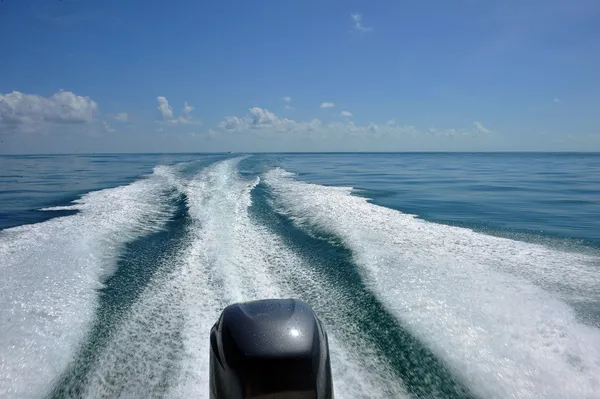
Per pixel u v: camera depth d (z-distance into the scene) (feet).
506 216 38.81
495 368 12.21
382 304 16.66
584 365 12.21
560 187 68.90
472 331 14.26
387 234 27.43
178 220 33.12
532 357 12.67
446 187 67.41
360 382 11.80
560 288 18.11
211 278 20.07
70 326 14.84
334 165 145.59
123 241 26.45
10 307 16.01
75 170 105.60
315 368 9.55
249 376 9.22
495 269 20.48
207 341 14.05
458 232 28.66
